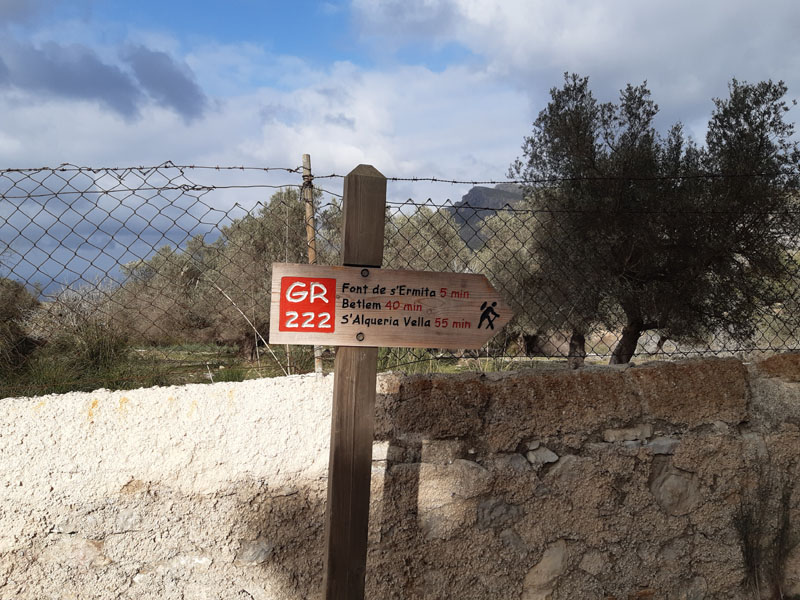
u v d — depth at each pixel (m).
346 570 1.99
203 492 2.09
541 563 2.40
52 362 3.99
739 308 4.61
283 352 4.05
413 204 2.33
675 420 2.55
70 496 1.98
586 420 2.45
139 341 4.05
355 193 1.93
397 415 2.28
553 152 5.35
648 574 2.52
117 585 2.04
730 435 2.60
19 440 1.95
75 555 2.00
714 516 2.58
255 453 2.14
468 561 2.33
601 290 4.44
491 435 2.36
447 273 1.99
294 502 2.17
